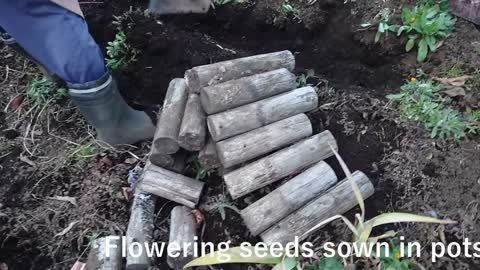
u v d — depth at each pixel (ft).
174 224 2.92
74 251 3.04
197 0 3.92
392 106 3.27
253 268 2.82
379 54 3.65
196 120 3.04
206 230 2.97
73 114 3.65
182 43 3.73
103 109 3.15
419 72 3.45
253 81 3.12
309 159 2.98
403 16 3.61
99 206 3.16
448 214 2.88
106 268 2.78
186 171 3.18
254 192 3.02
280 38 3.93
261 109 3.05
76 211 3.16
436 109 3.18
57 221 3.14
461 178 2.96
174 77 3.64
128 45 3.75
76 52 2.92
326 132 3.07
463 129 3.10
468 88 3.28
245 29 3.97
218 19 3.99
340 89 3.43
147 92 3.67
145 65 3.71
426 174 3.01
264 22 3.93
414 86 3.30
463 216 2.86
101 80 3.05
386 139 3.16
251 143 2.97
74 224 3.11
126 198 3.18
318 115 3.28
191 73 3.16
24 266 3.03
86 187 3.26
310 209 2.82
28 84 3.84
